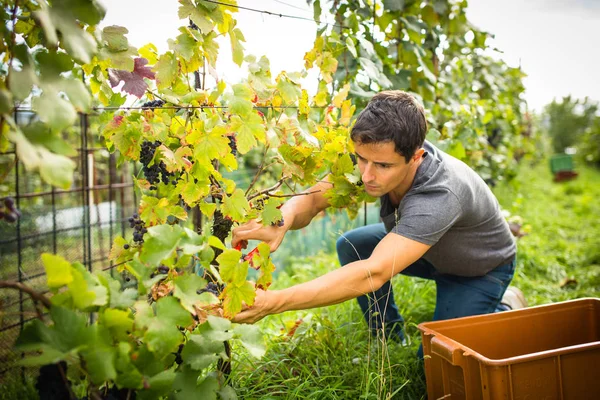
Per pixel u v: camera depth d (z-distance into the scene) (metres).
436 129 3.24
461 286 2.38
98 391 1.36
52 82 1.24
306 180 1.91
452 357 1.71
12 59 1.20
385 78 2.76
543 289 3.79
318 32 2.61
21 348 1.14
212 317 1.39
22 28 1.51
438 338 1.83
